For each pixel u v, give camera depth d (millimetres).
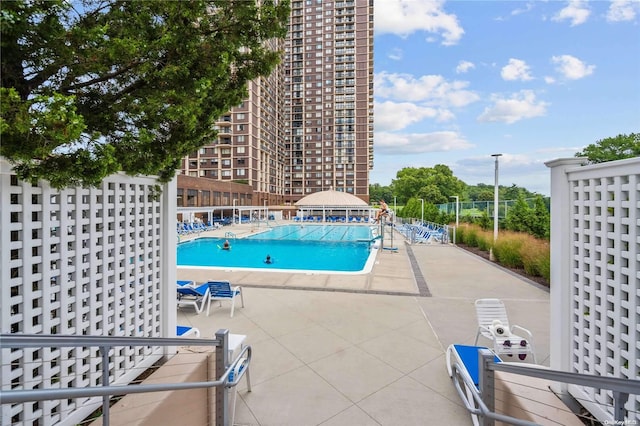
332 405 3088
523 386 2869
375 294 7004
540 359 4062
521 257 9656
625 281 2201
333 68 73250
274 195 63938
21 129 1389
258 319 5438
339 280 8258
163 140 2514
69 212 2307
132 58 2039
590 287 2525
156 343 2047
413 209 32656
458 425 2803
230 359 3553
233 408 2895
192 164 52812
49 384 2131
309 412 2982
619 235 2195
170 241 3490
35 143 1496
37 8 1594
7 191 1810
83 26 2020
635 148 18875
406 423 2832
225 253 16500
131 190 2979
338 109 72938
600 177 2375
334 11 73438
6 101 1366
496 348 3844
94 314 2496
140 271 3119
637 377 2061
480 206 20062
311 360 3982
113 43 1882
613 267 2268
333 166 73125
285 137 74875
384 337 4684
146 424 2455
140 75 2197
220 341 2773
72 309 2312
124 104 2240
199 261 13891
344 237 23500
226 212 39344
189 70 2275
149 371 3146
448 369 3629
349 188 72438
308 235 24953
